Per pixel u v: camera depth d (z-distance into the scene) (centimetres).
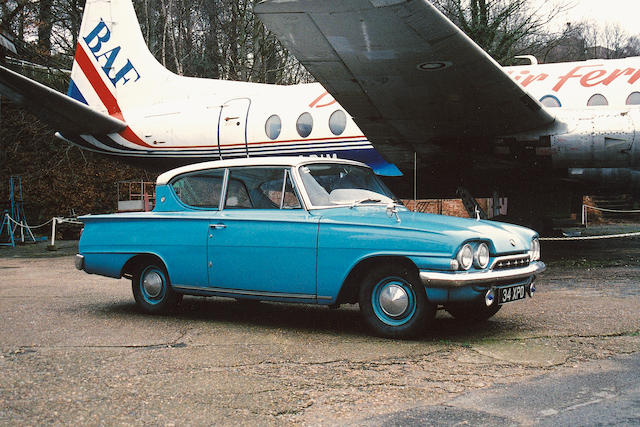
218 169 563
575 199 1399
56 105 1250
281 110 1234
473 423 282
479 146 1055
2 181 2094
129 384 354
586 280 793
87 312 610
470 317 532
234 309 623
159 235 573
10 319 571
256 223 516
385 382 354
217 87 1337
